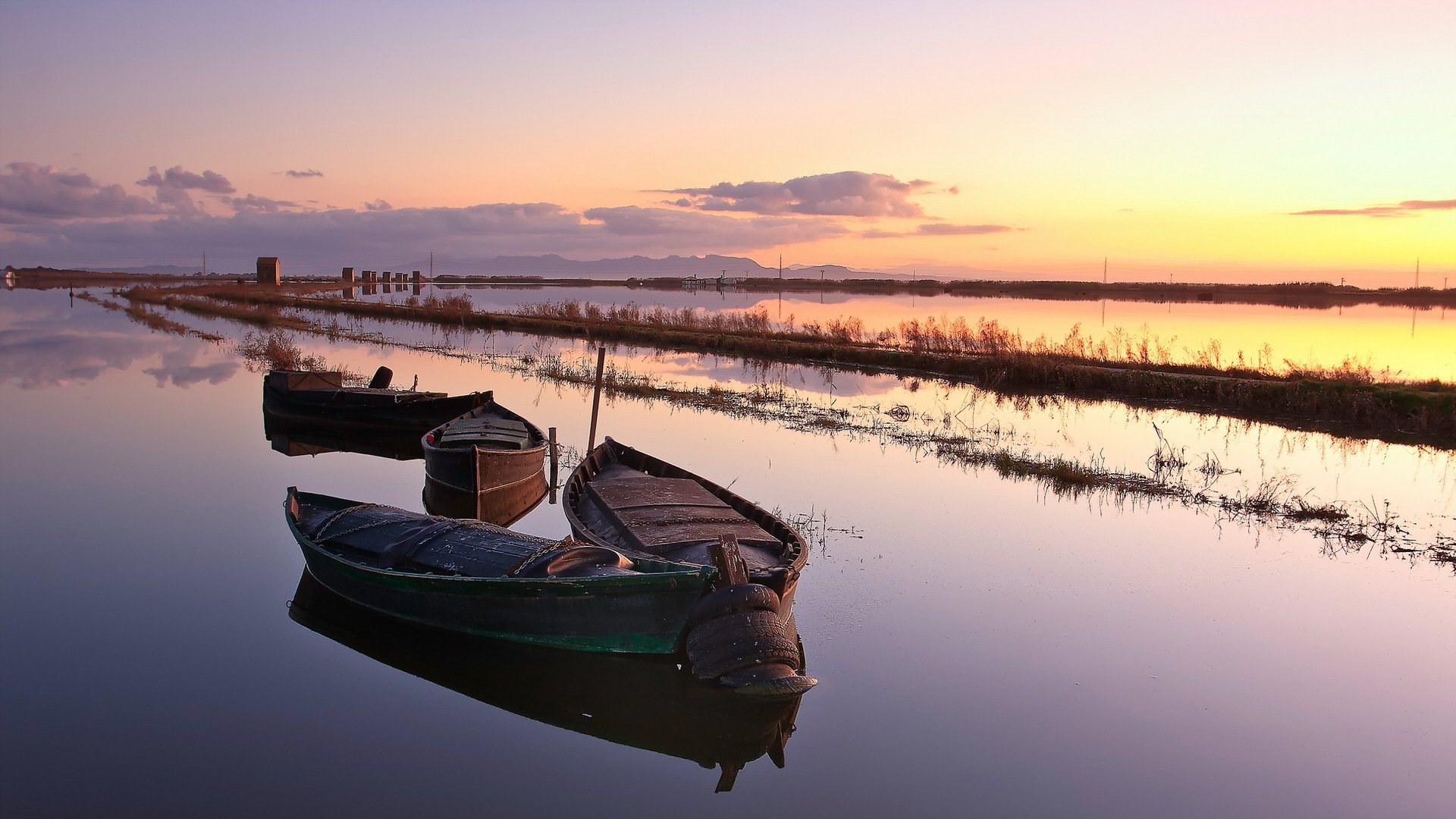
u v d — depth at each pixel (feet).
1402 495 52.54
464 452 49.08
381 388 83.66
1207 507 49.75
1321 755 25.90
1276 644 32.89
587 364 114.52
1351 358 102.78
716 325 149.59
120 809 23.43
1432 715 28.07
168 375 101.40
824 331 150.61
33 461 58.90
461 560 34.14
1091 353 108.88
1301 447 66.18
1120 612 35.53
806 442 66.13
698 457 60.90
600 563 32.19
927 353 116.78
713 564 29.94
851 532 44.78
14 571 39.55
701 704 29.66
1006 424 74.59
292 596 38.01
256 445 67.41
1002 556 41.63
